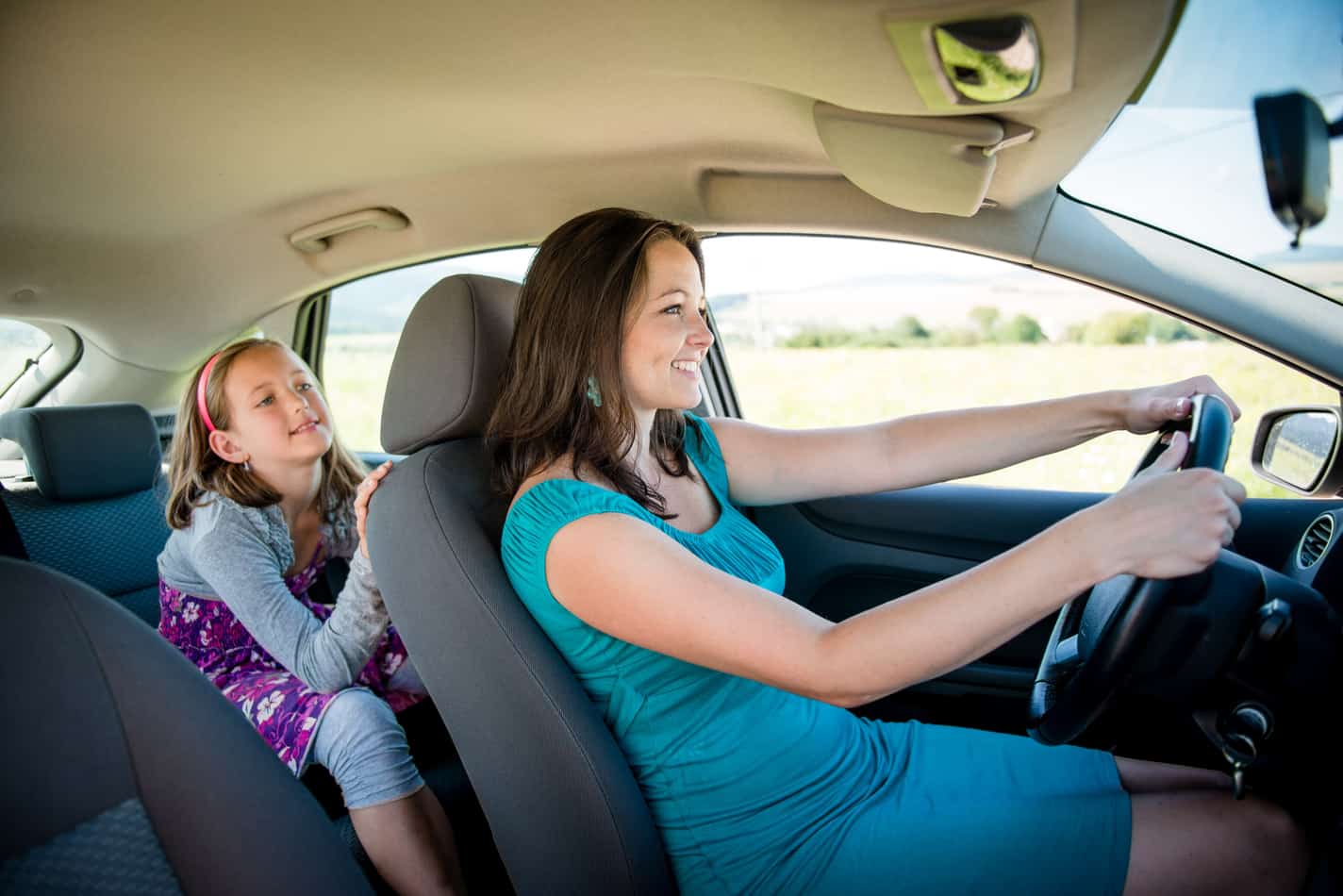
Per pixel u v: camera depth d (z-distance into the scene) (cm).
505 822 115
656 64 146
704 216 203
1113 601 105
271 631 160
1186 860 105
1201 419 113
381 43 142
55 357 254
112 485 230
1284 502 171
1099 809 110
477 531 119
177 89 156
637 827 112
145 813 74
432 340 130
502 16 132
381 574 121
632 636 105
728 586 102
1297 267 165
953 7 111
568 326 124
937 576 200
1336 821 101
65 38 136
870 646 94
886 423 154
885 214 189
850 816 116
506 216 218
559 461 124
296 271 247
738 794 115
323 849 84
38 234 200
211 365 173
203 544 167
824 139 161
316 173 197
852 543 205
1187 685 98
